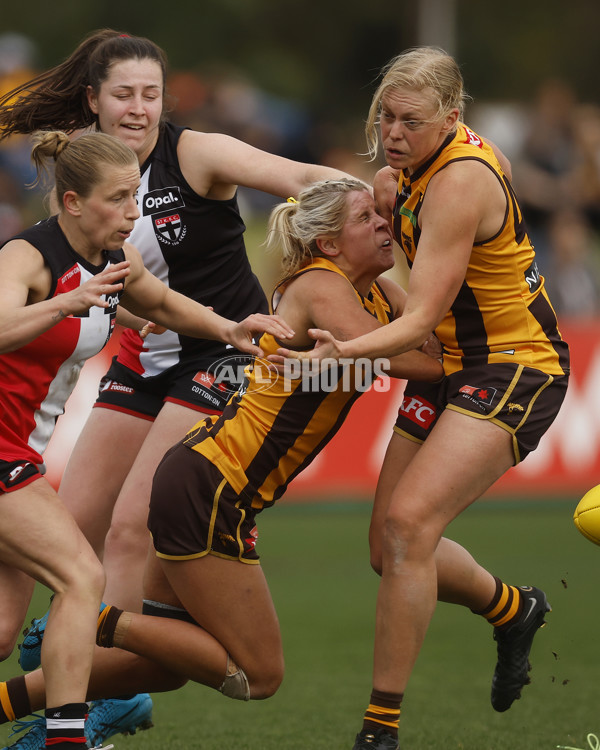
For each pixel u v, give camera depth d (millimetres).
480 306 13711
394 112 13094
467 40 87312
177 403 16188
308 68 84188
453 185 13039
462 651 21953
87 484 16547
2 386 12953
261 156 15852
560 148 49438
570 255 43125
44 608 25156
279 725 16609
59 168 12867
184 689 19953
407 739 15602
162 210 16203
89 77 15711
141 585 15453
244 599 13812
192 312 14312
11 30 81062
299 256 13922
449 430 13492
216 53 82625
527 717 17016
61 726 12461
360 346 12672
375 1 85688
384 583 13391
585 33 89562
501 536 32656
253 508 13938
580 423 35719
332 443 36250
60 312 12234
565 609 24859
